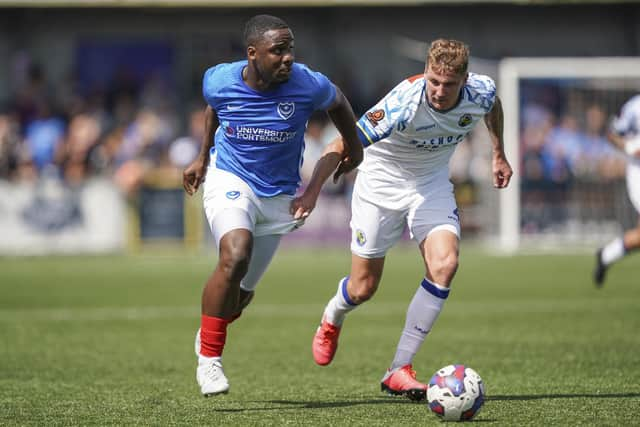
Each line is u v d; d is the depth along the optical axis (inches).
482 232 2591.0
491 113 892.6
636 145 1679.4
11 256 2409.0
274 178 855.1
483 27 3129.9
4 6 2940.5
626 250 1716.3
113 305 1627.7
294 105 828.6
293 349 1210.0
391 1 2962.6
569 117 2647.6
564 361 1085.8
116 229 2438.5
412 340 874.8
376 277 940.0
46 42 3093.0
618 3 3097.9
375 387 949.8
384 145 899.4
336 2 2947.8
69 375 1016.2
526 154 2586.1
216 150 866.8
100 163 2613.2
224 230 810.8
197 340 847.1
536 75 2581.2
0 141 2561.5
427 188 904.3
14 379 991.0
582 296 1712.6
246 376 1023.0
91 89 3085.6
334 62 3112.7
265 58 799.1
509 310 1549.0
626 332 1311.5
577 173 2583.7
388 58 3127.5
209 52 3117.6
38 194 2418.8
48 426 759.1
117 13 3095.5
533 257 2375.7
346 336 1320.1
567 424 750.5
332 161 860.0
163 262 2284.7
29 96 2869.1
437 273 863.7
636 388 913.5
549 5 3107.8
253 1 2928.2
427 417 782.5
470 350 1180.5
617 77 2637.8
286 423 761.0
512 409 812.6
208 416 792.9
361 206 925.2
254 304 1644.9
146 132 2642.7
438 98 828.0
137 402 860.6
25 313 1540.4
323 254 2428.6
